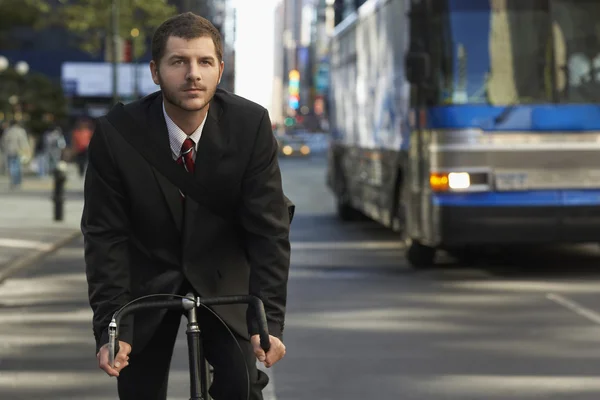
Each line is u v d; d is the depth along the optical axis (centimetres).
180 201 430
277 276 431
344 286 1422
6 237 2025
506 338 1043
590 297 1318
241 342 438
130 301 428
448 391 818
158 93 440
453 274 1550
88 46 5566
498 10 1501
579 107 1498
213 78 417
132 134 427
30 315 1183
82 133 4312
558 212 1491
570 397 801
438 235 1498
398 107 1727
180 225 431
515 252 1848
